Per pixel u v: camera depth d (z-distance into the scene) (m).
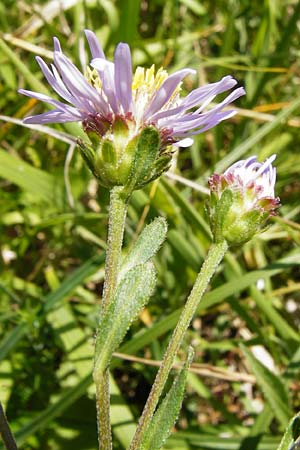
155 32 0.35
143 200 0.25
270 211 0.16
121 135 0.15
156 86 0.16
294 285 0.27
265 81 0.30
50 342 0.25
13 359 0.24
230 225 0.16
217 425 0.24
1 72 0.30
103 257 0.24
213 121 0.16
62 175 0.26
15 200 0.28
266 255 0.30
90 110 0.16
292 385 0.25
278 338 0.26
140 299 0.15
